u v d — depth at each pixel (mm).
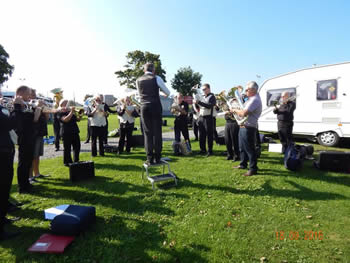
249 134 4035
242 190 3484
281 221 2574
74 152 5016
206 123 5773
